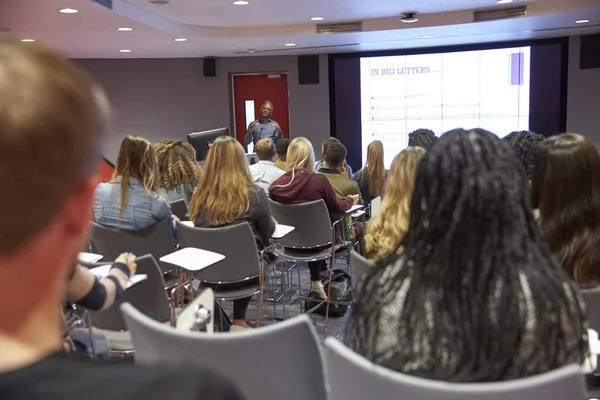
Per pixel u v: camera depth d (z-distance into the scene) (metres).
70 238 0.48
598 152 1.64
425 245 1.03
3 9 4.45
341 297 3.71
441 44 8.09
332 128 8.99
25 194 0.43
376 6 5.63
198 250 2.44
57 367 0.44
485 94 8.23
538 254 1.01
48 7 4.39
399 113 8.65
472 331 0.96
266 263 3.10
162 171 3.88
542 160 1.67
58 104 0.43
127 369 0.46
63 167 0.44
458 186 1.00
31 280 0.45
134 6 5.16
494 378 0.97
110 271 1.72
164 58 8.89
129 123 8.92
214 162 2.93
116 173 2.85
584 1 5.54
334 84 8.87
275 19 6.24
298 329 1.27
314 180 3.56
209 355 1.31
